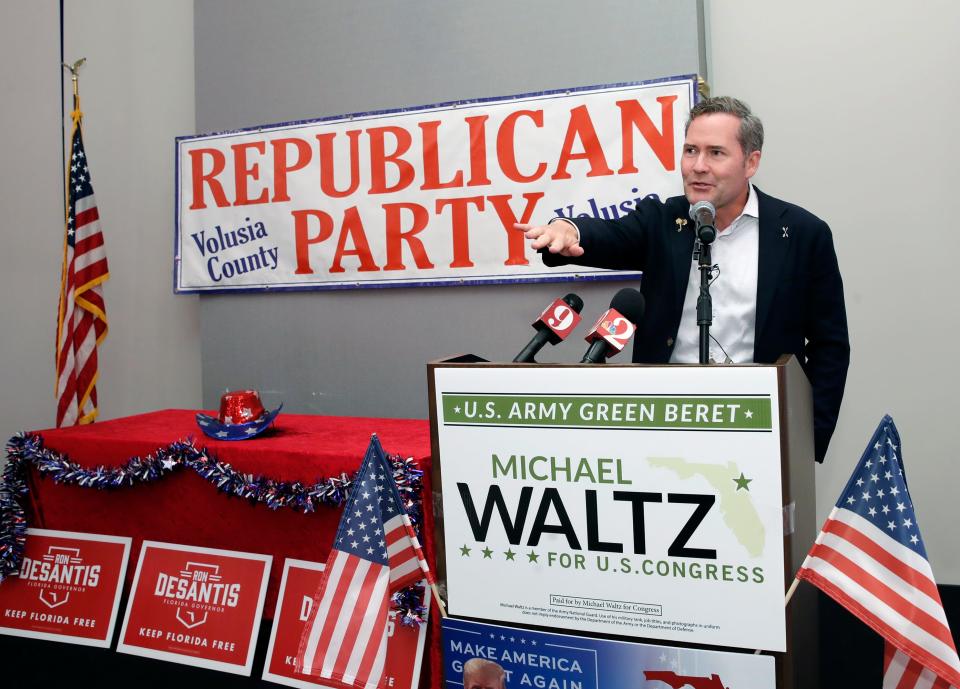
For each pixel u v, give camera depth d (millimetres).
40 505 2648
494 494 1321
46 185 4047
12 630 2527
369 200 3365
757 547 1181
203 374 3744
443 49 3289
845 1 2957
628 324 1477
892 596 1234
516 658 1356
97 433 2602
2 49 4062
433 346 3369
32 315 4059
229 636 2311
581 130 3043
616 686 1287
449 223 3254
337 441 2393
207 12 3670
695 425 1198
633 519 1241
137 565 2475
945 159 2883
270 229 3529
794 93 3031
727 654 1212
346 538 1546
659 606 1238
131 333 4020
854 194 2984
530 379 1285
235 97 3635
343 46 3443
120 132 3967
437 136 3246
